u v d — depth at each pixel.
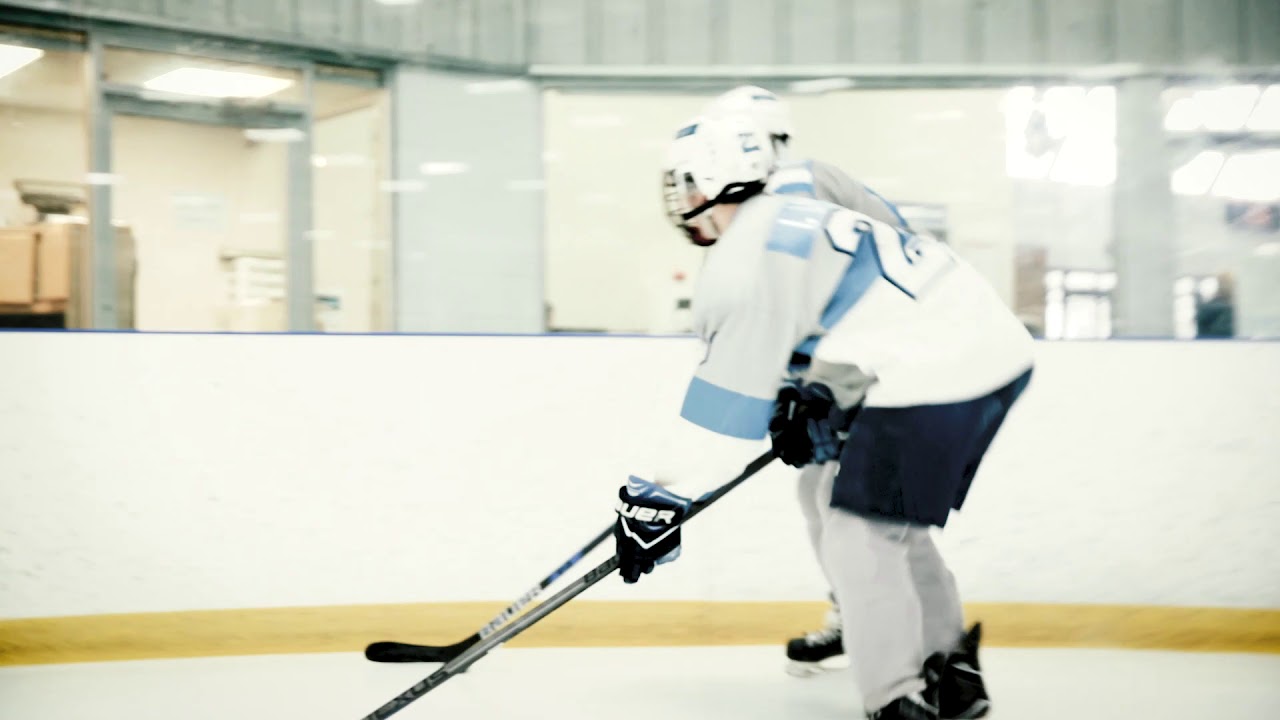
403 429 4.40
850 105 4.97
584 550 3.34
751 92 3.54
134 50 4.75
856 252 2.82
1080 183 4.93
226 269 4.86
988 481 4.45
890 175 4.96
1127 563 4.45
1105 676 3.82
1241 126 4.91
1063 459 4.46
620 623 4.32
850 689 3.58
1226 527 4.44
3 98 4.64
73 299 4.71
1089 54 4.91
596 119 4.98
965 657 2.99
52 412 4.23
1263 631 4.41
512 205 4.94
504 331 4.91
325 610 4.34
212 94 4.82
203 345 4.32
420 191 4.90
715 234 3.00
